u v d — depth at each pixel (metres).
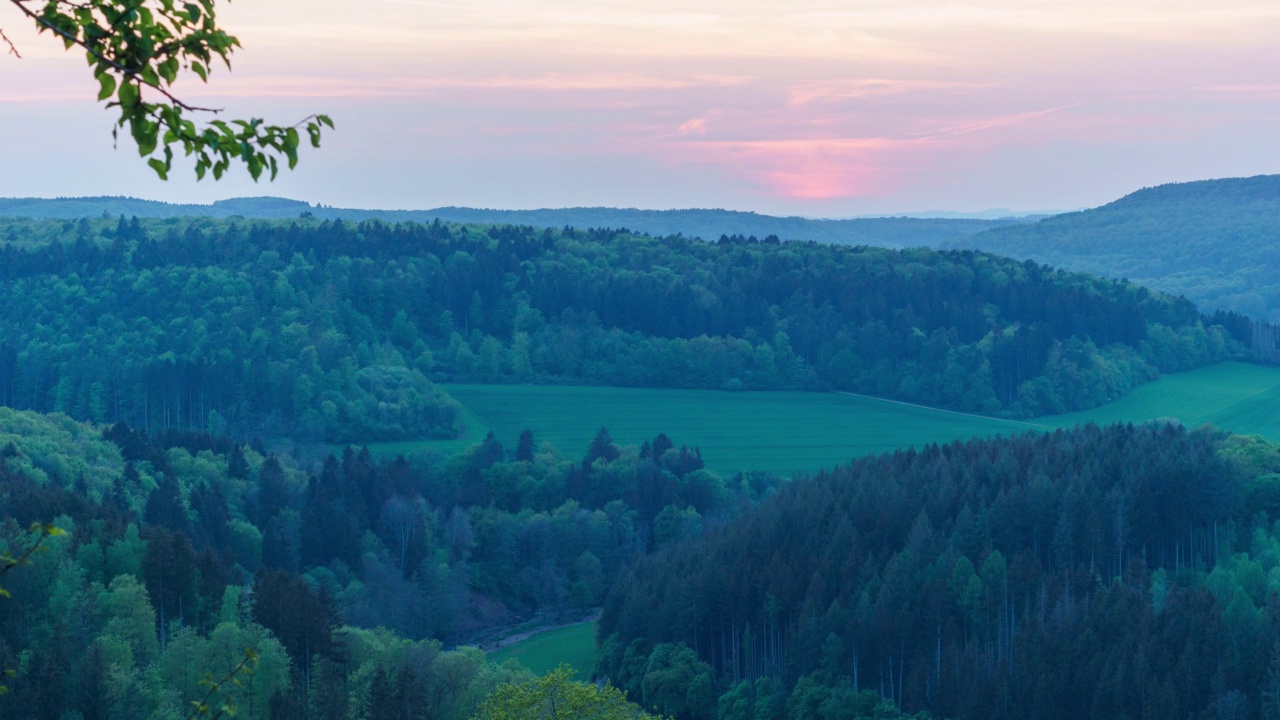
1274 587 98.88
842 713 92.38
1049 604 97.75
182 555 90.31
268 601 85.25
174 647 75.88
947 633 95.69
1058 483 116.19
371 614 118.75
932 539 109.25
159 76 12.46
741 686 101.12
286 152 13.19
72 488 119.88
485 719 61.62
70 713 68.00
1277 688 81.31
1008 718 87.50
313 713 74.19
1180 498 115.88
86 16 12.25
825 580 108.44
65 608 81.00
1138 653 83.62
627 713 60.44
